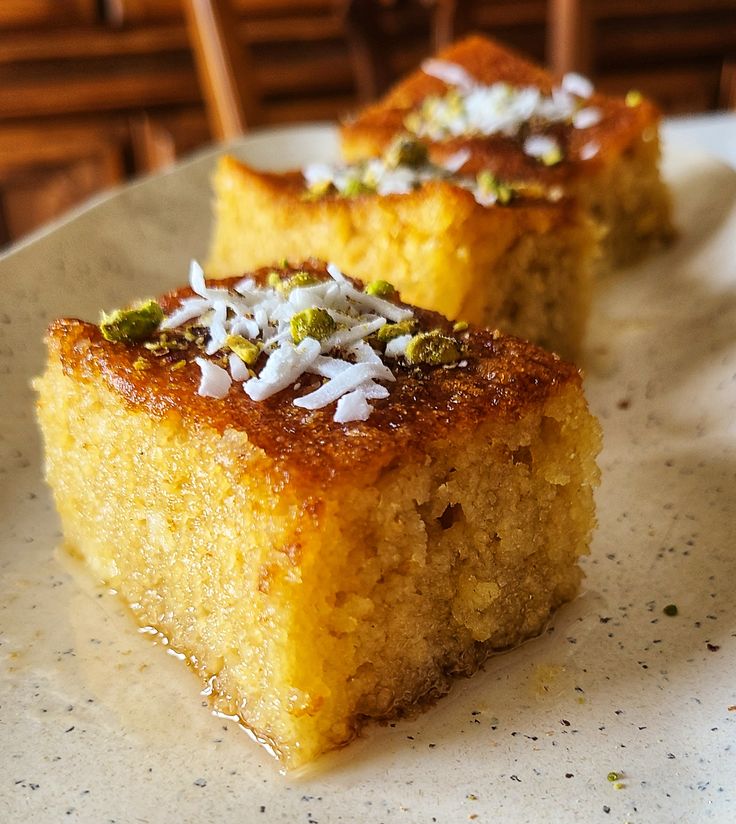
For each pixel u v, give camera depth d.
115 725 0.11
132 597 0.13
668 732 0.10
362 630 0.11
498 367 0.12
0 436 0.15
